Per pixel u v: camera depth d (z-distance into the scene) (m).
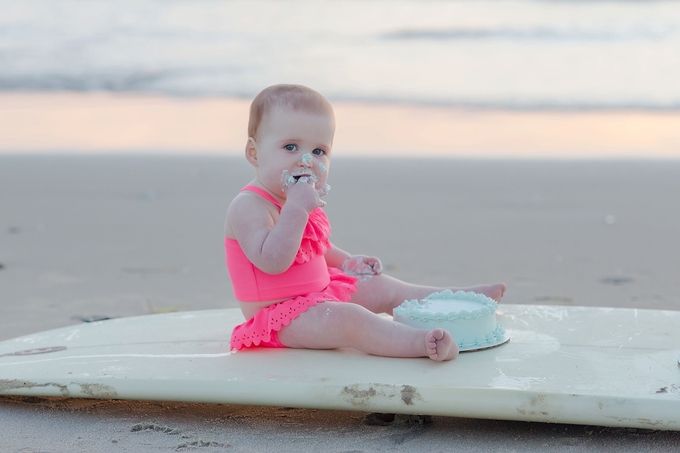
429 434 2.17
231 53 15.49
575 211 6.37
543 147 9.70
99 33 16.45
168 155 9.21
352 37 16.62
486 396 2.10
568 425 2.22
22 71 13.99
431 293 2.87
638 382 2.16
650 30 16.33
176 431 2.21
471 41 16.25
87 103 12.62
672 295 3.95
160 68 14.45
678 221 5.94
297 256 2.55
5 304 3.82
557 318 2.87
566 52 15.21
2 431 2.21
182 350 2.57
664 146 9.66
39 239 5.46
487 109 12.11
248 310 2.62
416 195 7.11
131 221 6.08
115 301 3.89
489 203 6.73
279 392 2.19
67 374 2.36
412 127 11.01
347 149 9.59
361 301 2.87
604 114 11.73
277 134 2.58
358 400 2.16
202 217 6.24
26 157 9.02
